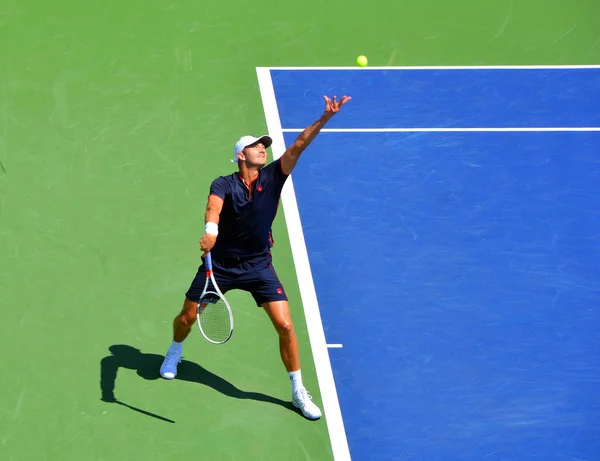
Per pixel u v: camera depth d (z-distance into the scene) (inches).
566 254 1641.2
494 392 1408.7
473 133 1879.9
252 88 1957.4
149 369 1412.4
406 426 1352.1
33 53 1995.6
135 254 1594.5
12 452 1273.4
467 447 1328.7
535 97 1973.4
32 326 1457.9
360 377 1418.6
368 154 1819.6
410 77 2011.6
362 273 1587.1
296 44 2075.5
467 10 2194.9
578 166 1814.7
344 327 1493.6
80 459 1273.4
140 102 1905.8
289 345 1307.8
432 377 1425.9
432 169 1795.0
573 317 1534.2
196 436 1316.4
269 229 1298.0
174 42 2057.1
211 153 1803.6
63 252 1584.6
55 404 1346.0
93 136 1819.6
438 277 1588.3
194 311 1322.6
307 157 1803.6
